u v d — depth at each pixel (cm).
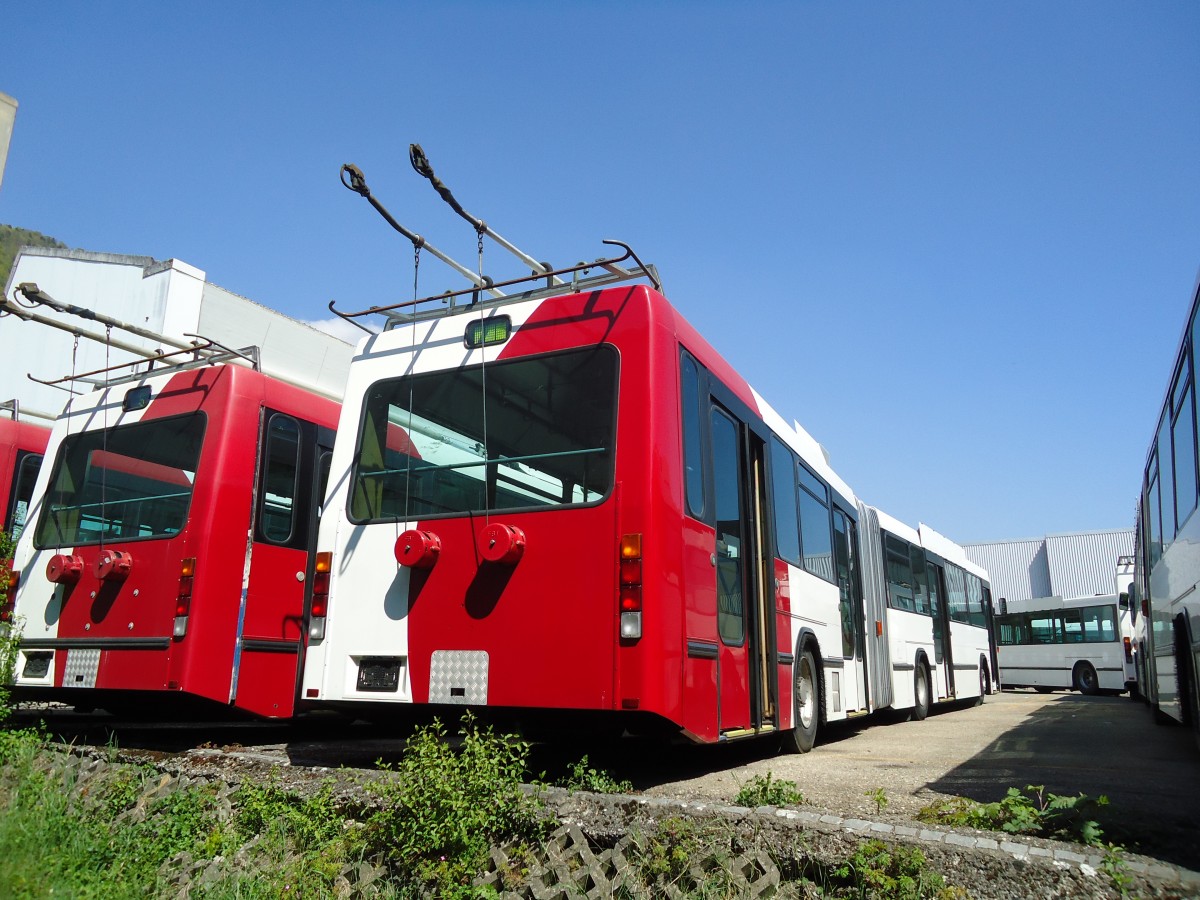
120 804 573
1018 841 387
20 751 670
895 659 1343
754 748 870
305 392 912
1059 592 5647
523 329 648
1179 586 872
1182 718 888
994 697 2433
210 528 776
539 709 563
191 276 1922
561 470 596
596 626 554
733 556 705
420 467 654
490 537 593
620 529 563
